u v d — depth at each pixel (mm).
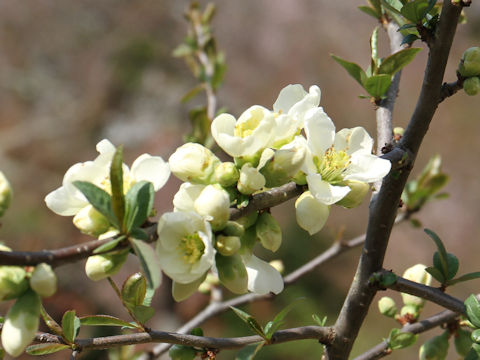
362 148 410
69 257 323
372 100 465
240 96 2049
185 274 343
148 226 345
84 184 326
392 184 415
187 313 1292
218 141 372
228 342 418
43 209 1668
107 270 343
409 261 1824
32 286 318
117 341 410
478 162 2029
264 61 2131
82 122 1971
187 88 2047
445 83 409
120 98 2023
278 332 424
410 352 1385
